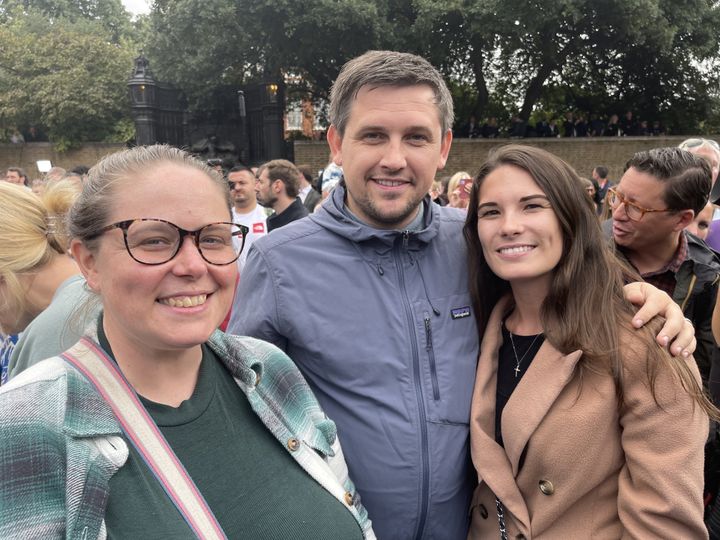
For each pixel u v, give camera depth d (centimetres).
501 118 1078
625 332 68
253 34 796
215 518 49
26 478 42
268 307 75
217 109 905
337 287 75
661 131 1017
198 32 785
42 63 974
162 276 48
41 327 69
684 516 61
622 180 108
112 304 49
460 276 81
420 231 77
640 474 64
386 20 779
